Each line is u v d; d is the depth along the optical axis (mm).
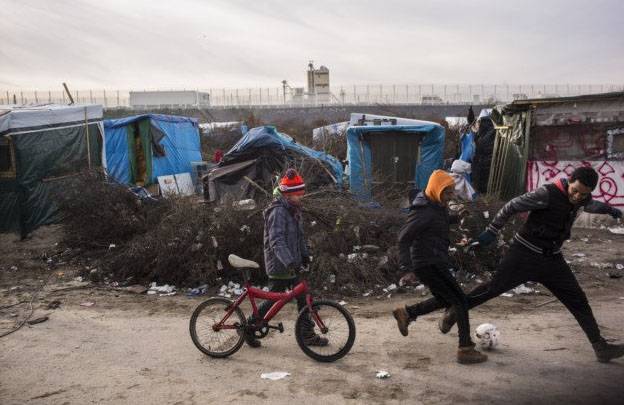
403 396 4309
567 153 12516
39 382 4789
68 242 10320
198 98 63625
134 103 62312
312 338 5129
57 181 12680
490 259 8156
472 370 4742
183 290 7844
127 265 8414
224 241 8062
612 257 9133
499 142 14438
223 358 5215
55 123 12836
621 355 4723
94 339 5852
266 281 8008
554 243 4695
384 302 7074
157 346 5605
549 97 13164
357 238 8227
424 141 12469
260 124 39188
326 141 19422
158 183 16875
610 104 12031
